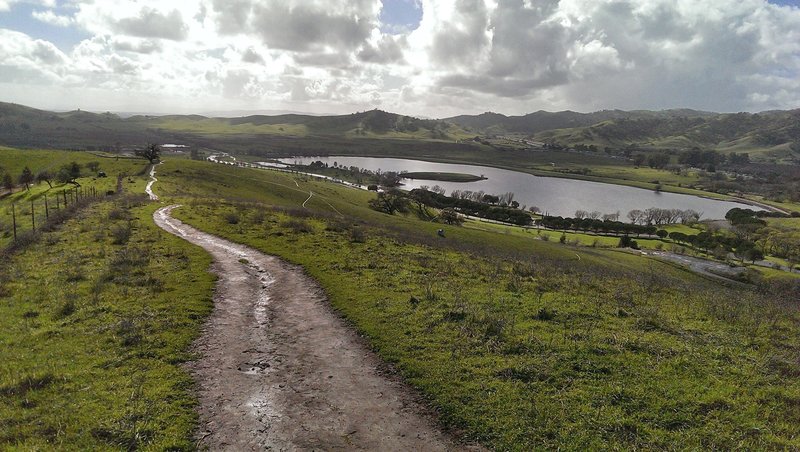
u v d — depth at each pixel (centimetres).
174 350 1739
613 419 1331
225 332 1959
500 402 1426
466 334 1891
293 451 1229
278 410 1409
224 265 2955
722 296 2688
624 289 2672
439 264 3086
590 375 1575
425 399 1476
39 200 7112
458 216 15762
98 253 3058
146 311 2077
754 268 11050
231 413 1384
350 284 2562
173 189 8812
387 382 1581
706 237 14262
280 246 3447
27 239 3481
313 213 5594
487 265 3145
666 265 10288
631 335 1898
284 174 19912
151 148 16300
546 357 1692
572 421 1330
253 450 1230
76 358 1628
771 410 1356
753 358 1705
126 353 1684
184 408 1388
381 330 1959
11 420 1270
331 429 1328
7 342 1727
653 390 1479
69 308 2077
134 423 1287
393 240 3953
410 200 17488
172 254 3103
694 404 1398
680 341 1864
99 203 5506
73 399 1381
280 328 2025
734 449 1195
